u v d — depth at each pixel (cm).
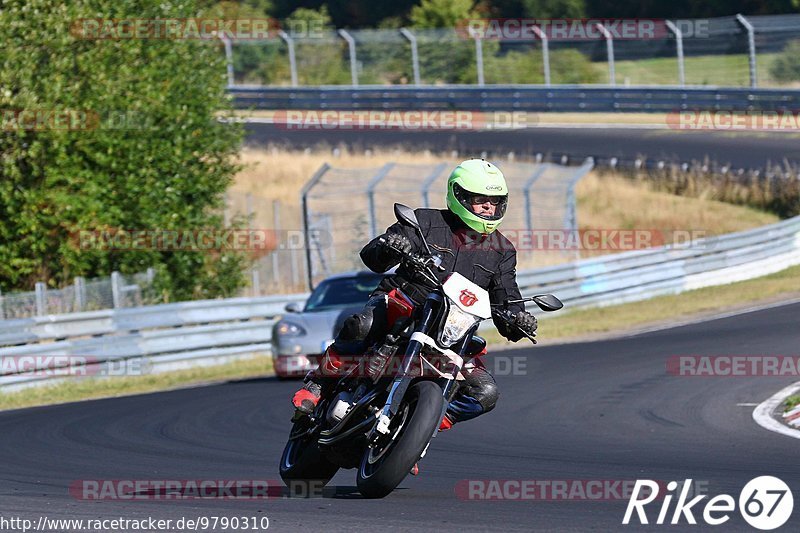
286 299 7256
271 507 2231
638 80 16575
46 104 7044
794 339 5856
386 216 10906
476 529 1931
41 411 4825
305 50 17712
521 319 2322
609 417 3931
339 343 2341
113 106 7444
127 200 7688
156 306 6519
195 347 6681
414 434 2166
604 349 6141
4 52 7069
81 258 7481
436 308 2239
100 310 6550
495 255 2347
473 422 3934
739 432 3453
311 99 16700
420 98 16050
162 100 7756
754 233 9669
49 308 6362
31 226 7188
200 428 3972
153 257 7931
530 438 3516
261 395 4997
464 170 2291
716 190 12612
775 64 15975
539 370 5397
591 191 12706
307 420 2448
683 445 3247
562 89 15325
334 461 2381
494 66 16962
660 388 4588
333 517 2083
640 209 12325
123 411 4609
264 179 13038
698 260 9162
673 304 8269
